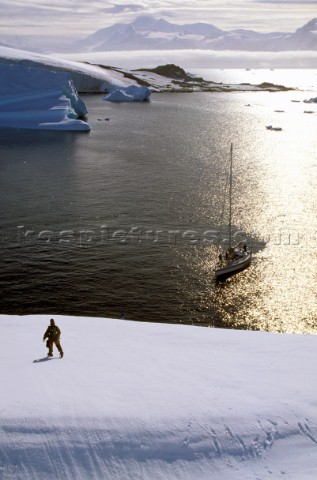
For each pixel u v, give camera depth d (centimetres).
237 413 1639
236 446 1543
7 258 5294
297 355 2134
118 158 10544
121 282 4834
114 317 4191
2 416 1598
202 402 1695
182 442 1546
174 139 13150
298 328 4144
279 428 1595
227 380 1861
